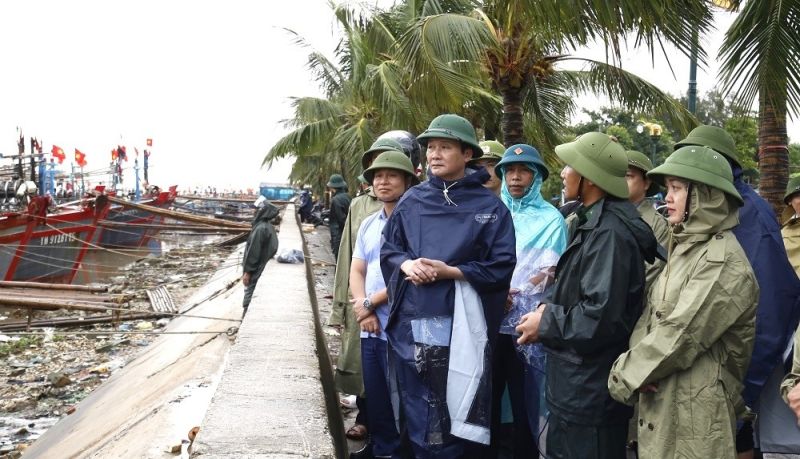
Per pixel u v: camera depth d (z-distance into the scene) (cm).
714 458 277
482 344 320
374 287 420
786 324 347
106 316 1378
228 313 1170
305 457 249
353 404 588
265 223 980
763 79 538
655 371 281
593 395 311
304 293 635
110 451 555
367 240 438
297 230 1630
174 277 2145
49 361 1122
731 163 387
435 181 341
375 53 1603
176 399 625
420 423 315
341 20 1631
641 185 473
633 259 311
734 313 278
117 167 4472
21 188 2220
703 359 284
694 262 290
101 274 2316
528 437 402
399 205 348
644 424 291
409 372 319
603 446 313
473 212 331
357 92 1962
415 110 1365
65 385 999
